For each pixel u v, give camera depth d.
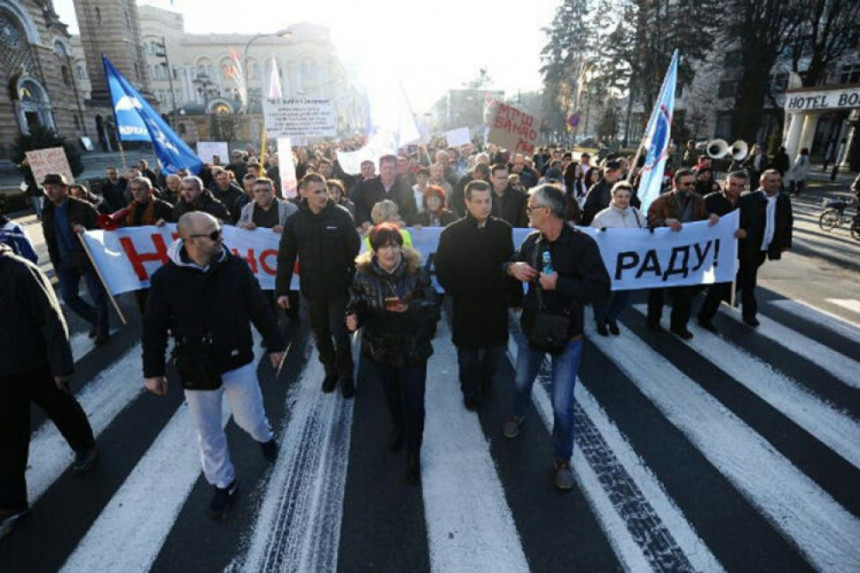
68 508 2.96
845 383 4.38
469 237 3.48
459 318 3.69
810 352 5.00
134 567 2.54
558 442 3.09
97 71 53.47
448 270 3.56
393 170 5.87
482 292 3.56
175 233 5.45
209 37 90.44
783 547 2.62
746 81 27.66
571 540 2.68
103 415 4.00
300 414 4.00
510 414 3.97
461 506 2.94
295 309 6.07
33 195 14.07
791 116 23.53
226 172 6.99
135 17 56.47
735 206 5.41
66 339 2.94
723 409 3.97
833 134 29.30
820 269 8.16
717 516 2.84
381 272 3.04
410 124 8.59
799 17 24.67
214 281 2.68
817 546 2.62
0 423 2.75
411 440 3.11
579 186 11.49
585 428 3.73
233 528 2.80
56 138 19.91
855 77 30.64
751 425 3.74
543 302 2.99
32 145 19.22
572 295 2.80
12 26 36.81
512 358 5.02
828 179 21.69
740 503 2.94
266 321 2.97
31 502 3.02
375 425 3.83
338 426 3.82
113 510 2.95
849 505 2.91
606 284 2.84
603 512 2.88
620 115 39.38
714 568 2.49
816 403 4.05
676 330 5.45
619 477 3.18
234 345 2.78
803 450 3.43
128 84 6.61
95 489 3.13
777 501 2.95
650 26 31.66
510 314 6.27
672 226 5.19
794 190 17.30
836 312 6.12
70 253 5.16
